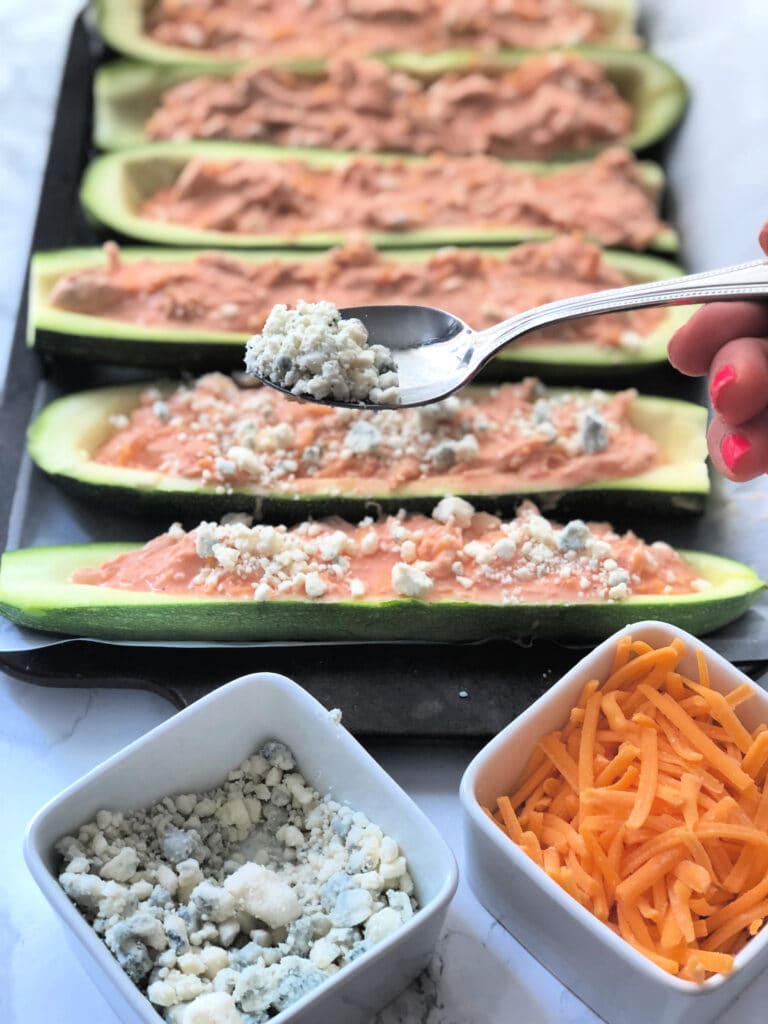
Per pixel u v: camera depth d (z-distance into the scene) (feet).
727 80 1.32
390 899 0.72
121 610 0.89
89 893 0.70
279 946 0.71
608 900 0.72
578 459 1.03
